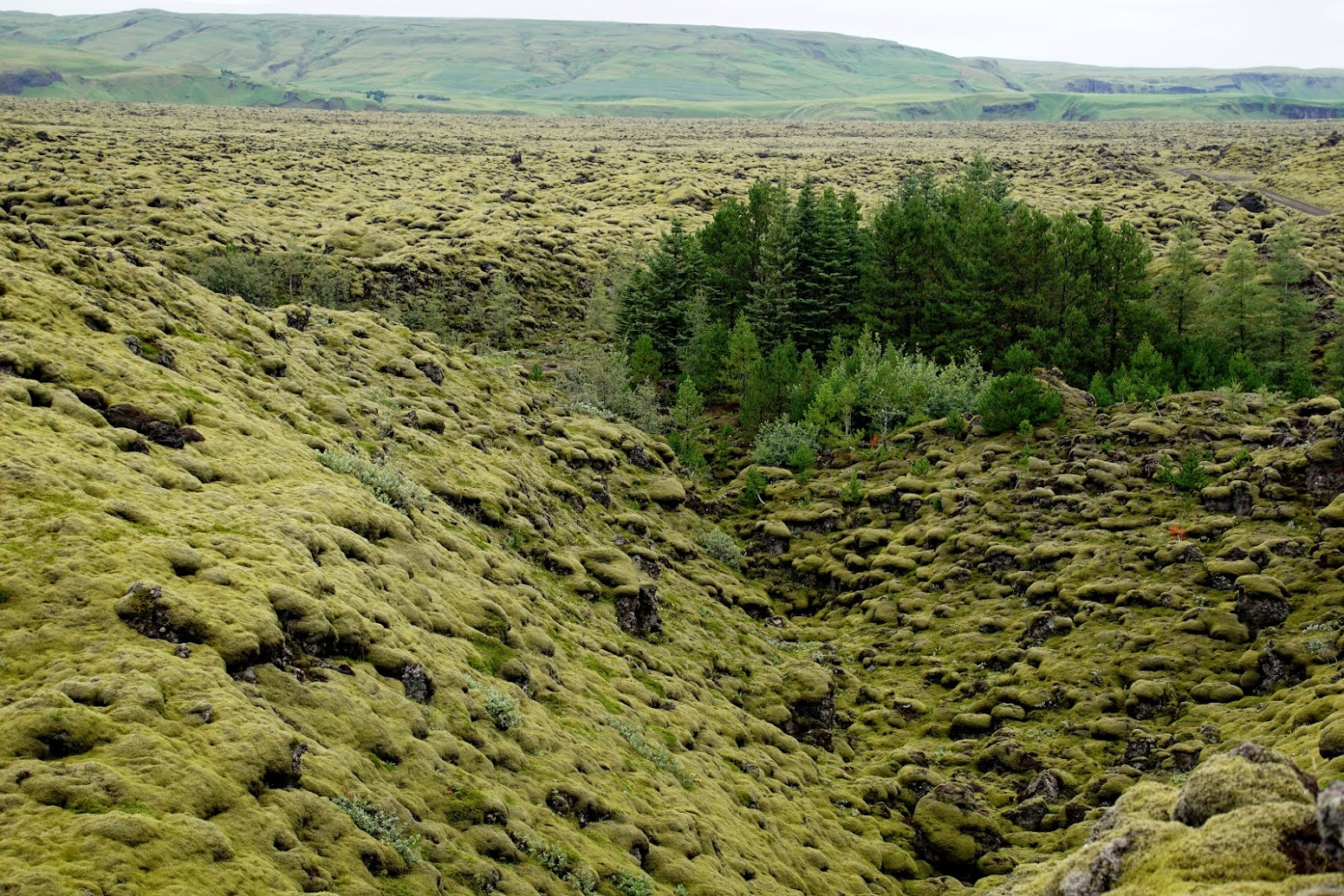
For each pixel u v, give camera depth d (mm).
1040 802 44344
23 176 138750
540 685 35062
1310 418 72188
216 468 32969
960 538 70938
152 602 22875
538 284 141500
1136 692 50375
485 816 24641
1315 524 60344
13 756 18078
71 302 37156
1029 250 110938
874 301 120500
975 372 100375
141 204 130750
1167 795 20969
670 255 122250
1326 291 135750
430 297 127250
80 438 29109
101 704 20062
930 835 42625
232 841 18359
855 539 76125
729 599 66000
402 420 55094
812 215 123312
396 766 24250
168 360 39406
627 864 27078
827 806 43250
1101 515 68750
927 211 125312
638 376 106875
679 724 41281
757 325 118375
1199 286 123438
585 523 60844
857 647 63406
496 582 41469
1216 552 60656
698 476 90375
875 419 95188
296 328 61281
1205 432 75188
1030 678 54938
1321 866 15562
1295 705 43500
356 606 28891
